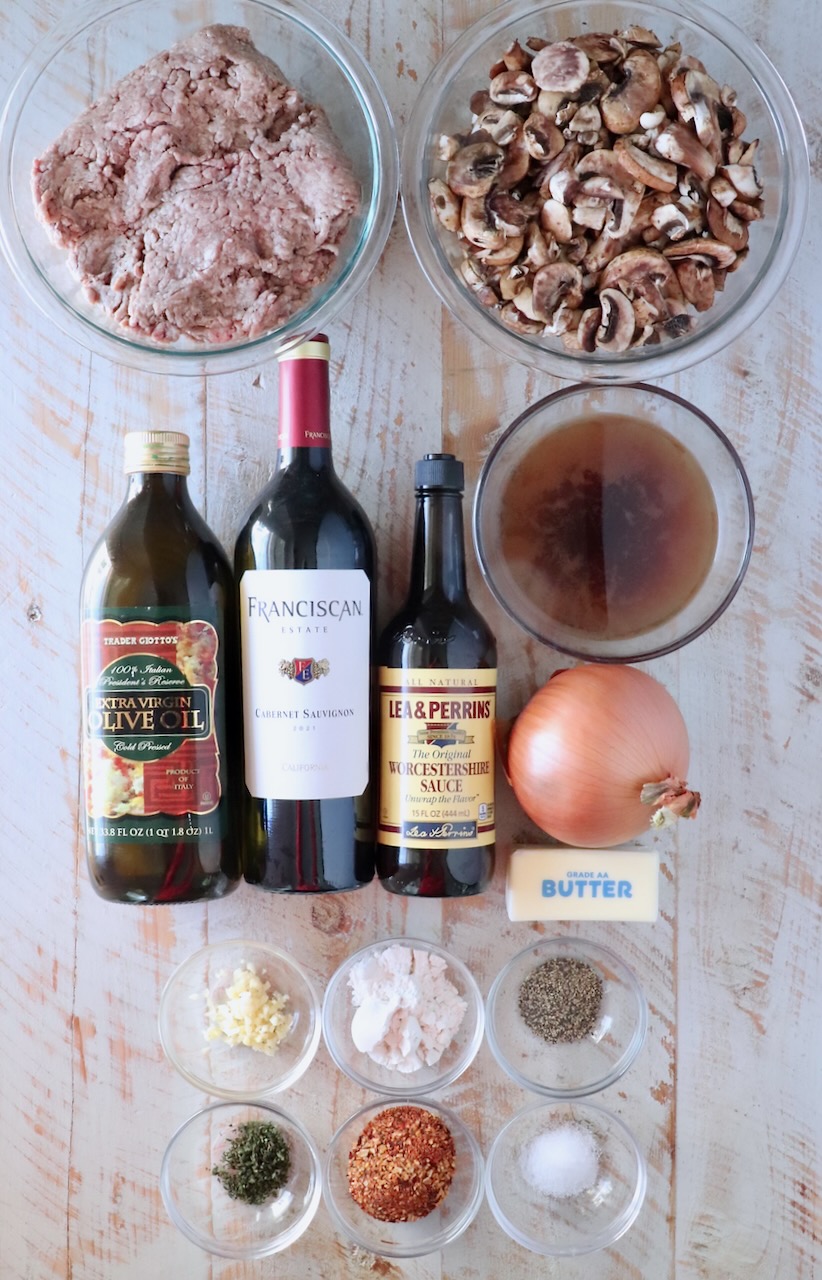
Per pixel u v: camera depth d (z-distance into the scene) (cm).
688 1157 97
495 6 95
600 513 94
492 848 89
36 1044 95
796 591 97
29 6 93
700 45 90
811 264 96
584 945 96
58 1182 95
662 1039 97
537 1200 96
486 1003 96
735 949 98
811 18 96
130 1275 95
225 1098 95
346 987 94
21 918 95
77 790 95
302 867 84
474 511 92
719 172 84
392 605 95
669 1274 97
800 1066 98
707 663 97
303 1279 95
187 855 83
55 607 95
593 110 82
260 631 83
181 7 90
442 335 96
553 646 93
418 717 85
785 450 97
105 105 85
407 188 91
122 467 95
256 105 84
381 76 94
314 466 83
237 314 84
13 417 95
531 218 84
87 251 84
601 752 84
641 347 89
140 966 96
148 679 82
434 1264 96
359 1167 92
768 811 98
